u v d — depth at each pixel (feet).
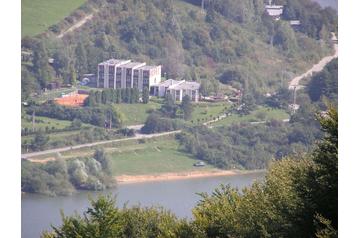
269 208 145.18
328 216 139.85
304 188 141.28
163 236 175.94
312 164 146.00
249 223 148.36
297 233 140.77
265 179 170.81
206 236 161.07
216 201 172.45
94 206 181.47
